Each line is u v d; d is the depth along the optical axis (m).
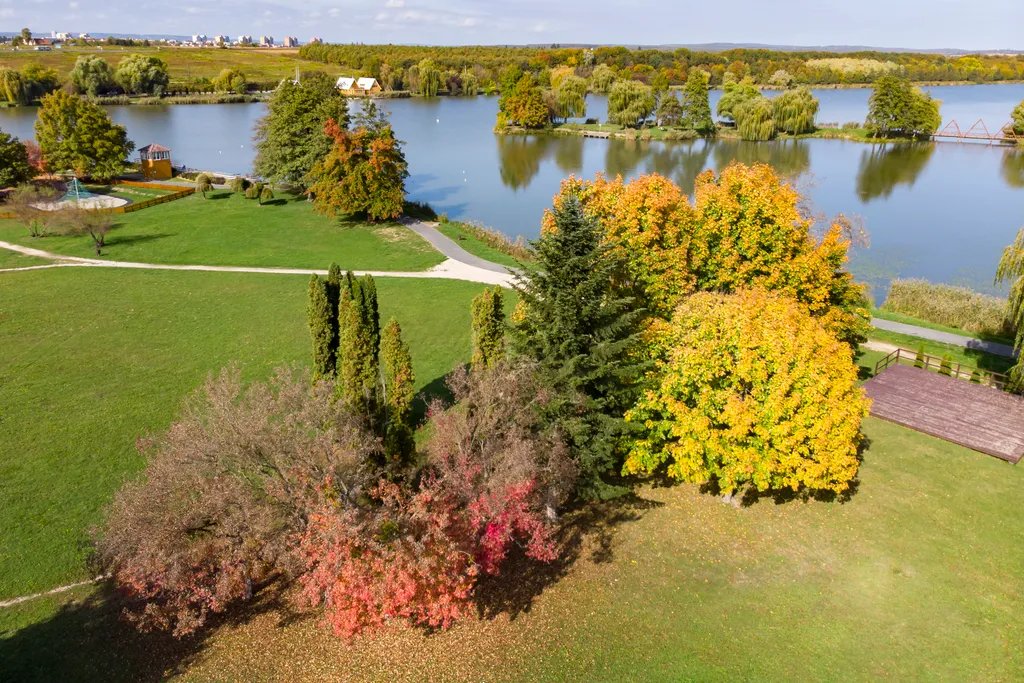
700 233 32.34
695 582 23.48
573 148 136.38
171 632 22.53
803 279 31.67
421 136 151.25
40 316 49.75
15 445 33.62
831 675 19.83
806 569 23.73
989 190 100.31
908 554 24.00
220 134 148.62
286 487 21.27
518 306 29.83
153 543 19.88
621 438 26.25
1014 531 24.86
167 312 50.84
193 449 20.84
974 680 19.50
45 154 94.69
